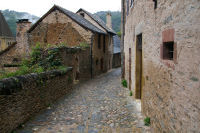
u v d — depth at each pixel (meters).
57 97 7.34
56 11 14.93
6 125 3.93
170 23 2.83
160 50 3.39
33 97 5.25
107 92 8.70
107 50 20.73
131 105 6.21
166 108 3.03
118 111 5.65
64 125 4.63
